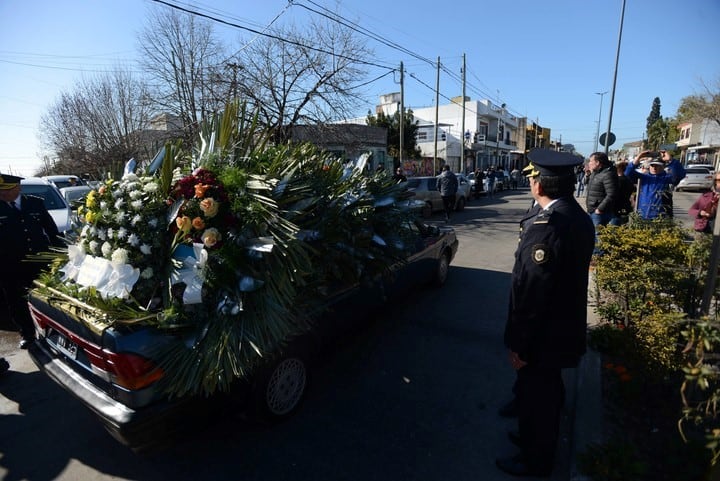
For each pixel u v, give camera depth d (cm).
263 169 286
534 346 218
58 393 339
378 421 299
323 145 1294
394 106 3772
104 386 235
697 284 301
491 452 266
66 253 330
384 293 418
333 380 355
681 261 333
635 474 220
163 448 232
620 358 345
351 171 369
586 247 212
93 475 250
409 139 3111
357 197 324
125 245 251
